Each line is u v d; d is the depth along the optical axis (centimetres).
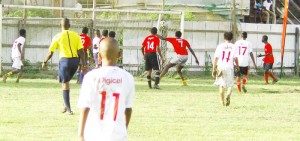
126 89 1812
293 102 4922
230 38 4494
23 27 7300
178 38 6166
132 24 7569
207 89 5891
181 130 3425
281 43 8056
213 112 4200
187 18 8256
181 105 4544
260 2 9156
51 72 7350
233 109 4384
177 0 8619
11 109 4131
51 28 7412
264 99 5106
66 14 8812
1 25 6788
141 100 4822
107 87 1795
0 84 5903
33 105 4359
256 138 3234
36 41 7369
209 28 7850
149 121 3722
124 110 1806
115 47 1828
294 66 8212
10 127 3416
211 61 7831
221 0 8750
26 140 3038
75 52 3944
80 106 1794
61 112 4022
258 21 9106
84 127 1784
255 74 7994
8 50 7288
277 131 3478
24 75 7062
